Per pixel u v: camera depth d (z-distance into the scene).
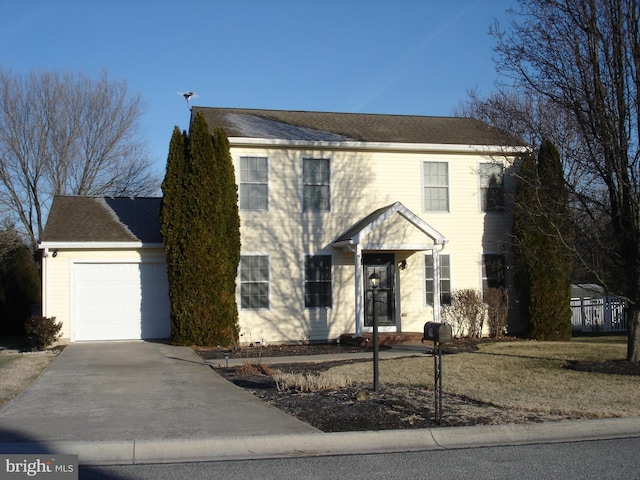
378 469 6.86
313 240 20.36
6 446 7.40
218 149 18.91
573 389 10.92
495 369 13.32
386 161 21.02
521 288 20.86
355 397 10.19
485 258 21.47
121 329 19.45
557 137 13.81
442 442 7.96
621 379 11.84
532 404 9.70
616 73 12.20
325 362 15.34
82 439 7.71
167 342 19.08
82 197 22.16
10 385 11.70
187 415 9.08
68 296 19.09
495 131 17.27
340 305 20.41
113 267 19.50
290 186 20.28
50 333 18.05
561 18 12.48
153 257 19.69
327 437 7.81
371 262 20.81
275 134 20.47
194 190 18.58
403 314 20.80
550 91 12.97
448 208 21.31
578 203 13.39
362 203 20.77
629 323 13.64
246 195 19.94
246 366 13.27
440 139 21.61
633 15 12.04
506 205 21.50
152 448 7.46
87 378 12.54
